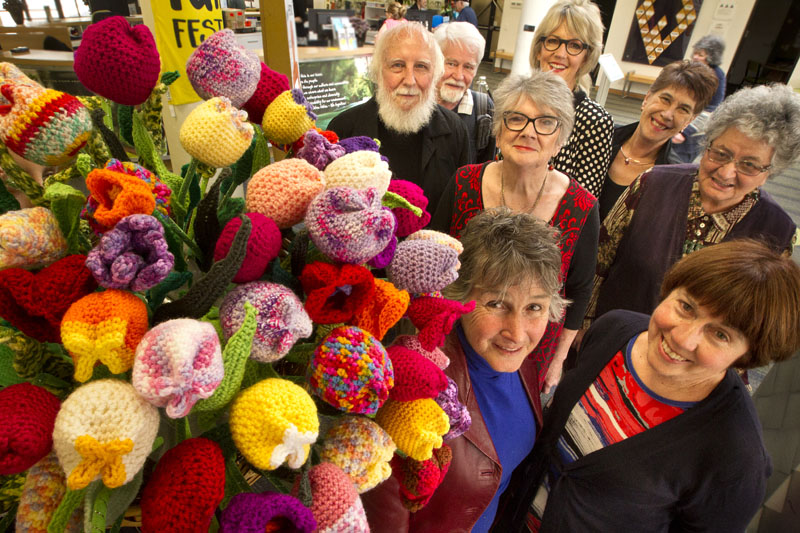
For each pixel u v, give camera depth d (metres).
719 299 0.79
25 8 3.50
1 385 0.43
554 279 0.91
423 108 1.69
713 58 2.88
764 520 1.46
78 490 0.36
